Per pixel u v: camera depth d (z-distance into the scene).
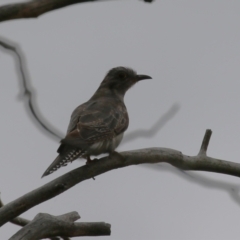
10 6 6.84
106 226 10.62
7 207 10.34
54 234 10.40
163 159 11.76
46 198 10.50
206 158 12.12
